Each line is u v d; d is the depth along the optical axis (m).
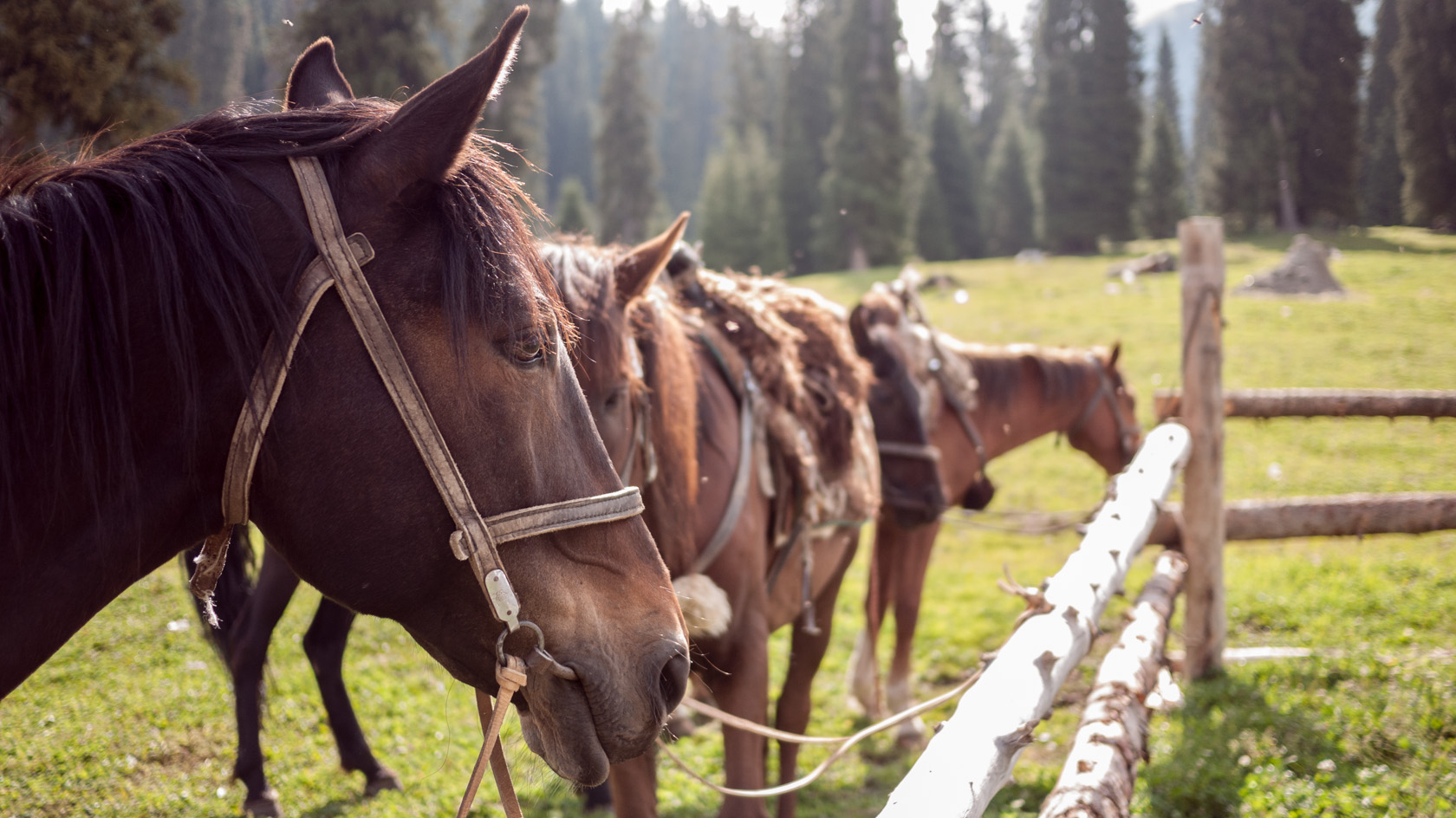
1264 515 4.67
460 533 1.17
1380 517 4.63
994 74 73.50
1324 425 11.98
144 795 3.38
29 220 1.08
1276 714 3.69
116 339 1.10
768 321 3.10
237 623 3.53
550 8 34.06
